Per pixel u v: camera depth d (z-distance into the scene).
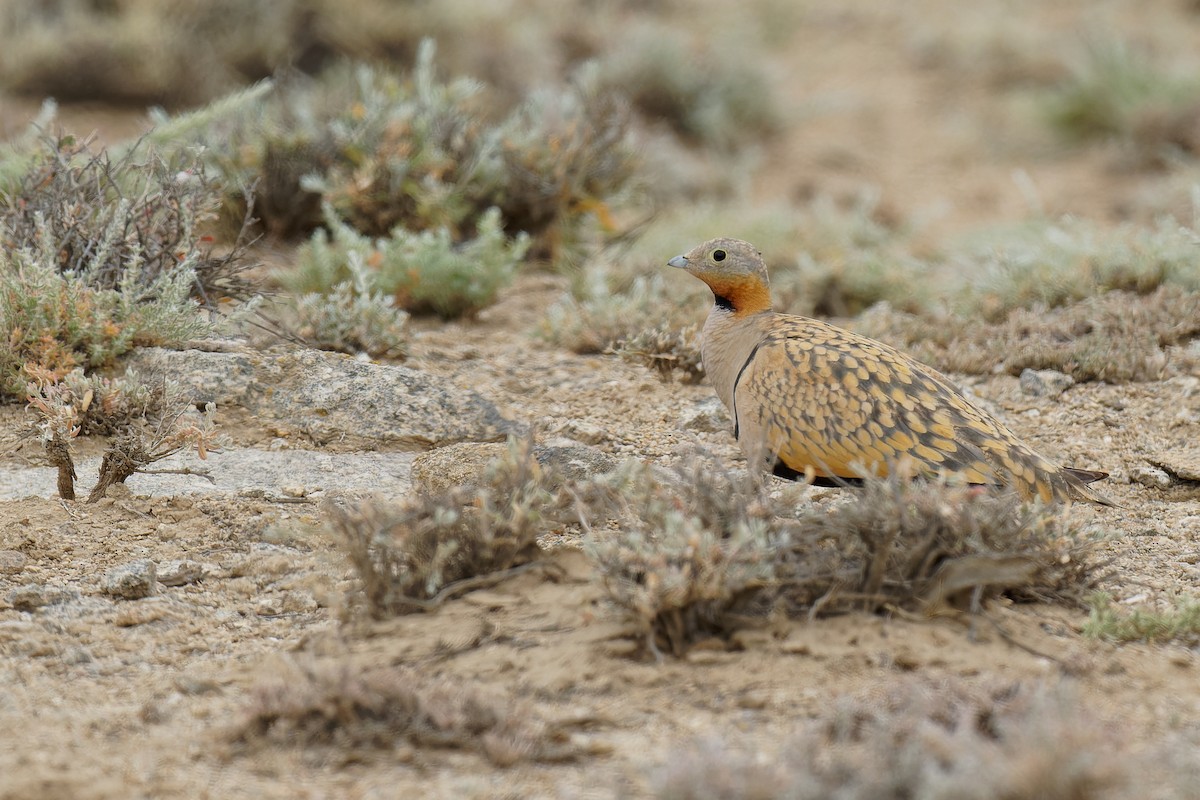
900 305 19.97
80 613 10.08
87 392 12.45
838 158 35.22
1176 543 11.98
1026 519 9.87
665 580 8.92
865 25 46.19
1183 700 8.80
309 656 9.02
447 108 21.31
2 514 11.61
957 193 32.34
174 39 32.94
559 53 36.66
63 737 8.30
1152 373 15.95
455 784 7.80
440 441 13.82
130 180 16.69
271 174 20.17
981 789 6.90
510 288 19.88
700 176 31.50
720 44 38.97
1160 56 38.44
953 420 10.80
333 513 9.95
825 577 9.62
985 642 9.37
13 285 13.95
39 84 31.95
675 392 15.63
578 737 8.28
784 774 7.37
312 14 34.50
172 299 14.67
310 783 7.81
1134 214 28.80
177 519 11.80
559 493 10.51
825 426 10.92
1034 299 18.53
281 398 14.20
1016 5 46.62
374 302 16.03
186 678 9.09
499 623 9.61
